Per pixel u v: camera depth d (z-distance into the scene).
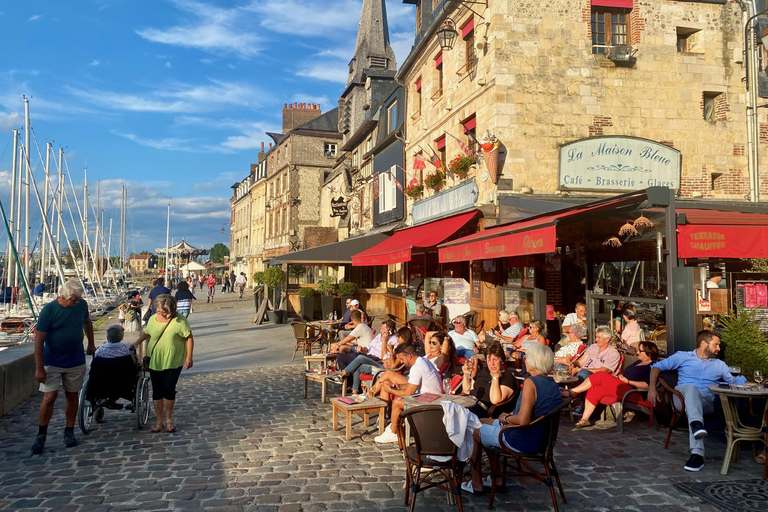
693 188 12.30
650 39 12.34
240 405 7.81
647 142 12.13
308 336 12.27
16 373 7.87
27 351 8.55
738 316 6.94
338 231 32.16
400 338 6.45
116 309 36.00
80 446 5.91
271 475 5.02
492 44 11.98
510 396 5.34
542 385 4.39
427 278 16.56
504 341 9.58
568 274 12.09
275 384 9.34
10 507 4.30
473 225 12.80
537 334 8.52
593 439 6.15
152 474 5.04
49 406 5.71
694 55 12.48
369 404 6.25
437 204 15.35
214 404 7.87
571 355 8.00
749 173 12.54
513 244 8.16
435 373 5.85
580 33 12.16
